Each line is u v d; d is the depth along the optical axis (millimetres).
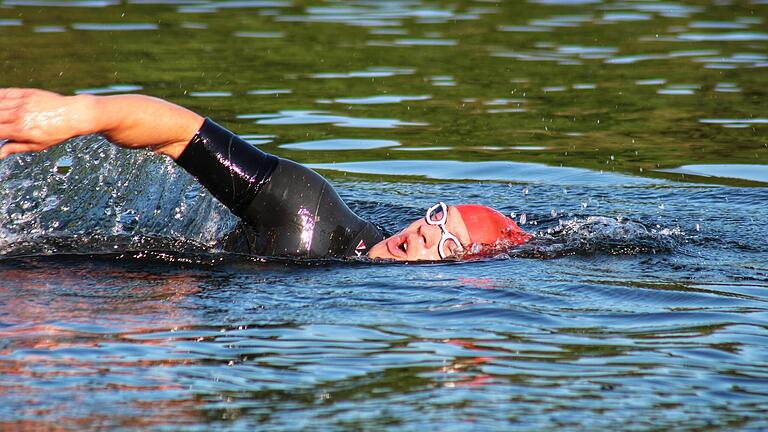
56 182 20422
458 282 17078
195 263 17922
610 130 32281
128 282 16766
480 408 12062
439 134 31703
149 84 36062
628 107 34875
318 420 11680
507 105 35281
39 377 12695
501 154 29547
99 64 39031
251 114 33156
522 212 23656
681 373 13289
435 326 14867
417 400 12266
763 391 12734
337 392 12469
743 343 14445
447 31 48281
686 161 28875
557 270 18062
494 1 57594
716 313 15789
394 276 17344
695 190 25719
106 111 16844
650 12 53469
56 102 16609
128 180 20641
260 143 29875
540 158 29234
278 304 15703
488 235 19078
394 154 29469
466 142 30766
